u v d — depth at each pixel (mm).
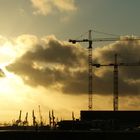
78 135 181750
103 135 180500
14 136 184750
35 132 184375
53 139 182750
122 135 179750
